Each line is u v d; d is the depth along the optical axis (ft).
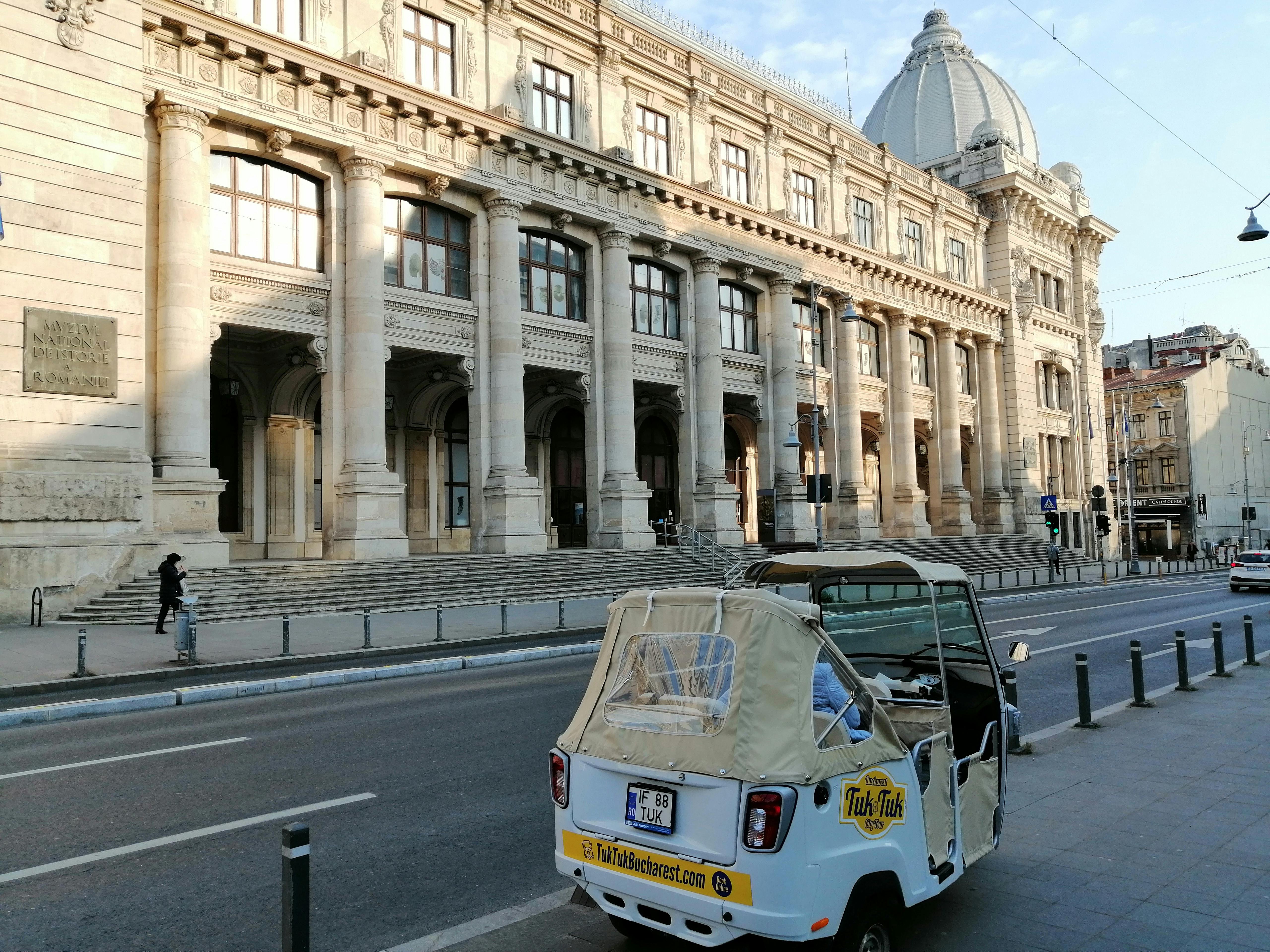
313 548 100.22
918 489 153.38
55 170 67.10
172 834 22.17
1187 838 21.97
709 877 13.52
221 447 95.04
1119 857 20.80
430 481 110.32
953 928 17.12
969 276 178.19
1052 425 193.26
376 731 33.63
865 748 14.93
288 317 82.48
